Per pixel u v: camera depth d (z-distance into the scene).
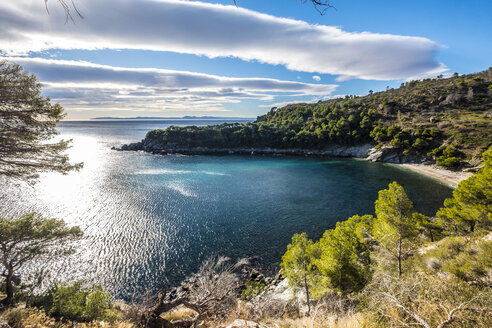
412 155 107.81
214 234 42.28
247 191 70.56
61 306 13.55
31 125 12.18
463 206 21.41
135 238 40.59
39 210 53.25
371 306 6.07
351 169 102.56
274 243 39.12
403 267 13.21
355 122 144.75
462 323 4.49
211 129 168.50
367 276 14.60
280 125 179.62
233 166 111.56
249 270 31.50
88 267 32.28
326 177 88.31
